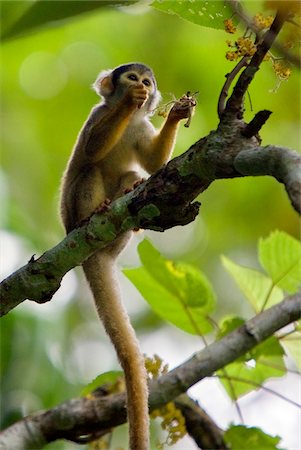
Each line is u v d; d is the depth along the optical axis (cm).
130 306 2106
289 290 923
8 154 2200
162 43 2191
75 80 2233
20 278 788
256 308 953
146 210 735
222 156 643
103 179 1193
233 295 2122
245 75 642
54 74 2253
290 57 466
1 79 2275
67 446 1268
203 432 944
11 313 1358
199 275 948
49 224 2119
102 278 1082
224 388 963
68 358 1543
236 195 2208
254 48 620
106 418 888
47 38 2227
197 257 2206
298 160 545
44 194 2166
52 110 2234
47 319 1445
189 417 950
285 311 862
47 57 2253
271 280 927
